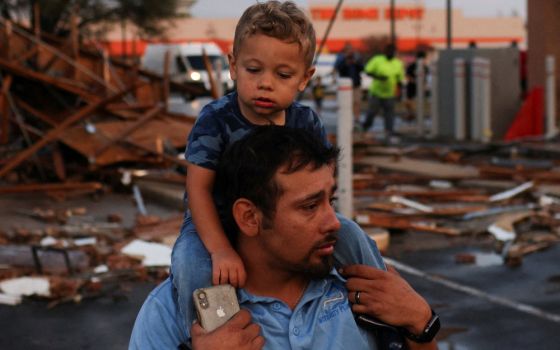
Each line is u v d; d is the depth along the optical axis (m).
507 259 8.64
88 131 13.24
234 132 2.65
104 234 9.36
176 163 13.10
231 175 2.21
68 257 8.12
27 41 15.91
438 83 19.86
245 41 2.65
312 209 2.15
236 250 2.35
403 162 14.93
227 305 2.16
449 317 6.89
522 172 13.02
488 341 6.37
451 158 15.45
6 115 13.34
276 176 2.13
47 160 13.46
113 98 13.29
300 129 2.22
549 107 18.36
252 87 2.62
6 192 11.95
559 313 6.98
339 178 9.36
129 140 13.20
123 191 12.36
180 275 2.27
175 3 41.09
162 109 14.88
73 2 37.25
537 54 20.84
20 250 8.63
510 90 19.30
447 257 8.77
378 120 27.05
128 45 57.88
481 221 10.11
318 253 2.18
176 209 11.20
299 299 2.28
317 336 2.24
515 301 7.29
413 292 2.32
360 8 85.44
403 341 2.35
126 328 6.71
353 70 21.38
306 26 2.67
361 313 2.31
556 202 11.27
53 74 16.16
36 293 7.36
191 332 2.15
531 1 20.91
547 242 9.30
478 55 19.06
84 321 6.85
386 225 9.75
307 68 2.71
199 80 30.16
